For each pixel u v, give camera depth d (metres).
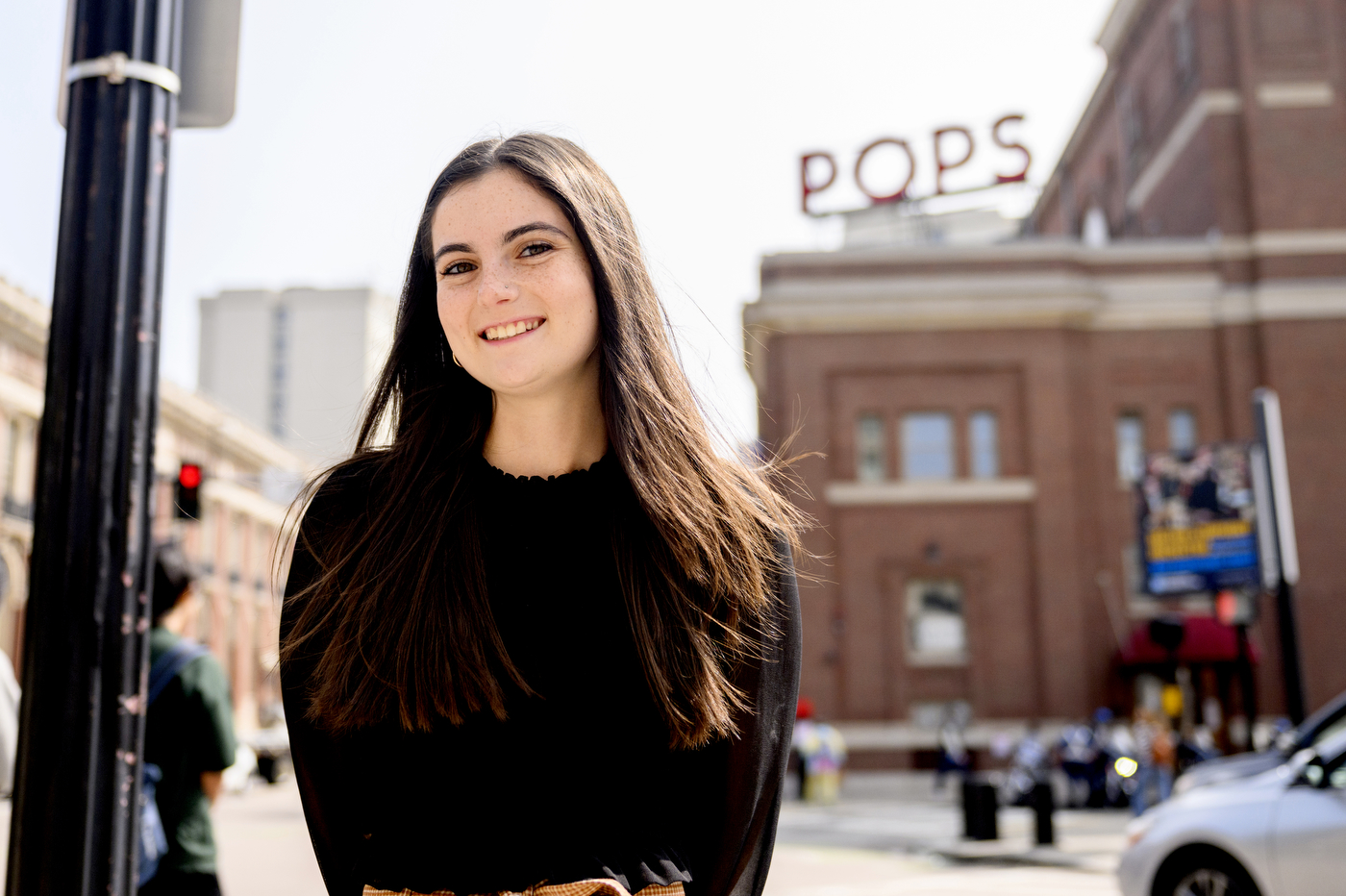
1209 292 28.66
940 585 28.00
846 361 28.52
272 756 34.47
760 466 1.71
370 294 82.81
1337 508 27.48
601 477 1.51
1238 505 17.48
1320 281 28.47
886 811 22.47
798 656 1.53
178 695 3.26
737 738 1.44
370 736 1.40
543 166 1.51
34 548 1.61
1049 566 27.67
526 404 1.53
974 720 27.34
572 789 1.35
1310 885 6.06
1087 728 23.92
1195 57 30.39
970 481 28.03
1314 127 29.22
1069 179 40.88
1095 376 28.56
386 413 1.64
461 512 1.45
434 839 1.33
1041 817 14.68
